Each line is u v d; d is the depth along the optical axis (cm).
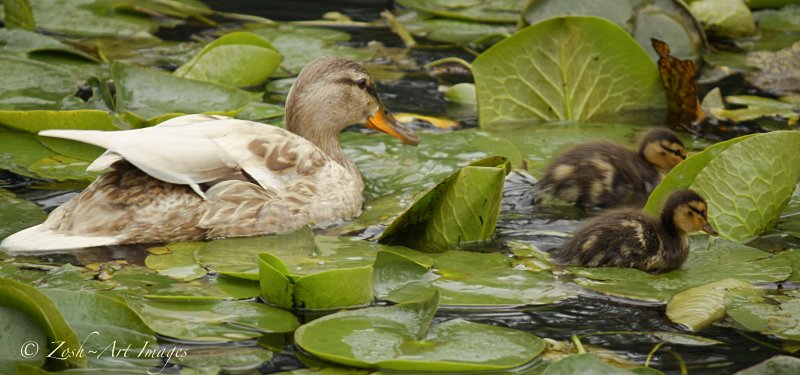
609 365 774
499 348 815
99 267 965
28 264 964
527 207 1189
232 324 852
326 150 1252
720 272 995
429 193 1030
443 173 1269
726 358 823
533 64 1473
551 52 1470
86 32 1783
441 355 797
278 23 1884
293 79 1605
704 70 1703
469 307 904
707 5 1866
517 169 1277
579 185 1210
